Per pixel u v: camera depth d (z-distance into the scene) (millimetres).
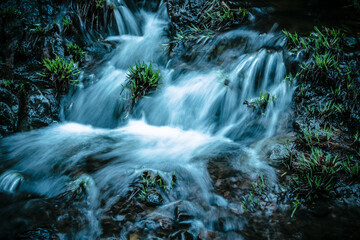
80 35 6590
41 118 4957
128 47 6664
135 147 4422
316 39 4953
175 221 2848
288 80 4789
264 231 2729
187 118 5164
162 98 5305
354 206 2947
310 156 3604
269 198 3121
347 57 4680
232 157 3977
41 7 6918
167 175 3518
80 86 5609
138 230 2750
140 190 3252
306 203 3029
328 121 4152
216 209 3012
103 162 3943
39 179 3580
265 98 4594
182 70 5711
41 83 5418
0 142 4441
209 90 5160
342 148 3650
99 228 2783
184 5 7035
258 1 7488
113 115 5297
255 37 5688
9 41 5953
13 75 5430
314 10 6996
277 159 3693
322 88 4523
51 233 2703
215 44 5926
